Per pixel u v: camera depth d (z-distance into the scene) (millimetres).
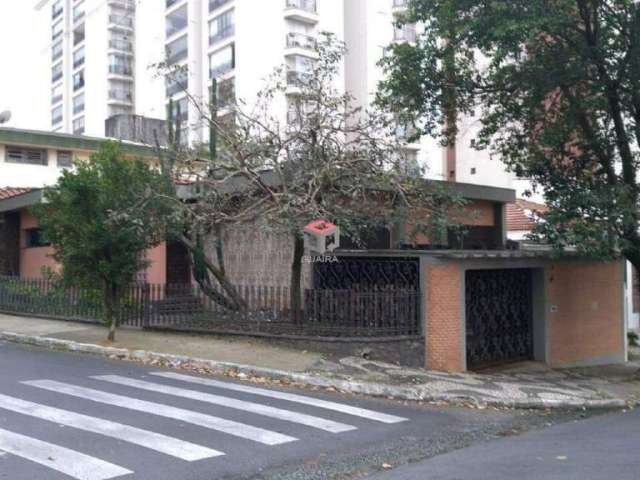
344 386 10484
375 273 13953
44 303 17859
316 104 14453
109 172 13125
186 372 11375
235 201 14594
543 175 15250
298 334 13180
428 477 6238
